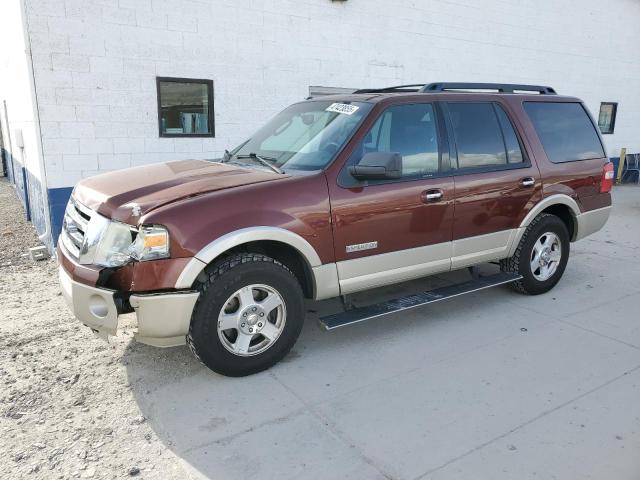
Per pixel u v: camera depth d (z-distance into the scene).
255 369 3.75
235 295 3.55
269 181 3.70
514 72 12.38
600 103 15.02
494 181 4.74
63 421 3.22
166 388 3.60
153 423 3.20
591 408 3.37
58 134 6.87
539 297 5.43
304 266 3.93
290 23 8.60
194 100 7.93
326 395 3.52
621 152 15.59
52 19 6.60
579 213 5.54
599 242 7.92
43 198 7.02
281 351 3.83
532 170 5.05
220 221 3.42
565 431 3.12
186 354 4.09
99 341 4.32
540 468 2.79
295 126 4.61
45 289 5.65
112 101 7.17
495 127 4.89
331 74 9.27
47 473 2.76
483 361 4.01
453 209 4.49
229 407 3.37
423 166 4.37
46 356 4.06
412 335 4.48
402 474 2.75
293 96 8.88
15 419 3.23
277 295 3.73
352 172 3.87
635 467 2.80
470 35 11.26
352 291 4.11
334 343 4.32
